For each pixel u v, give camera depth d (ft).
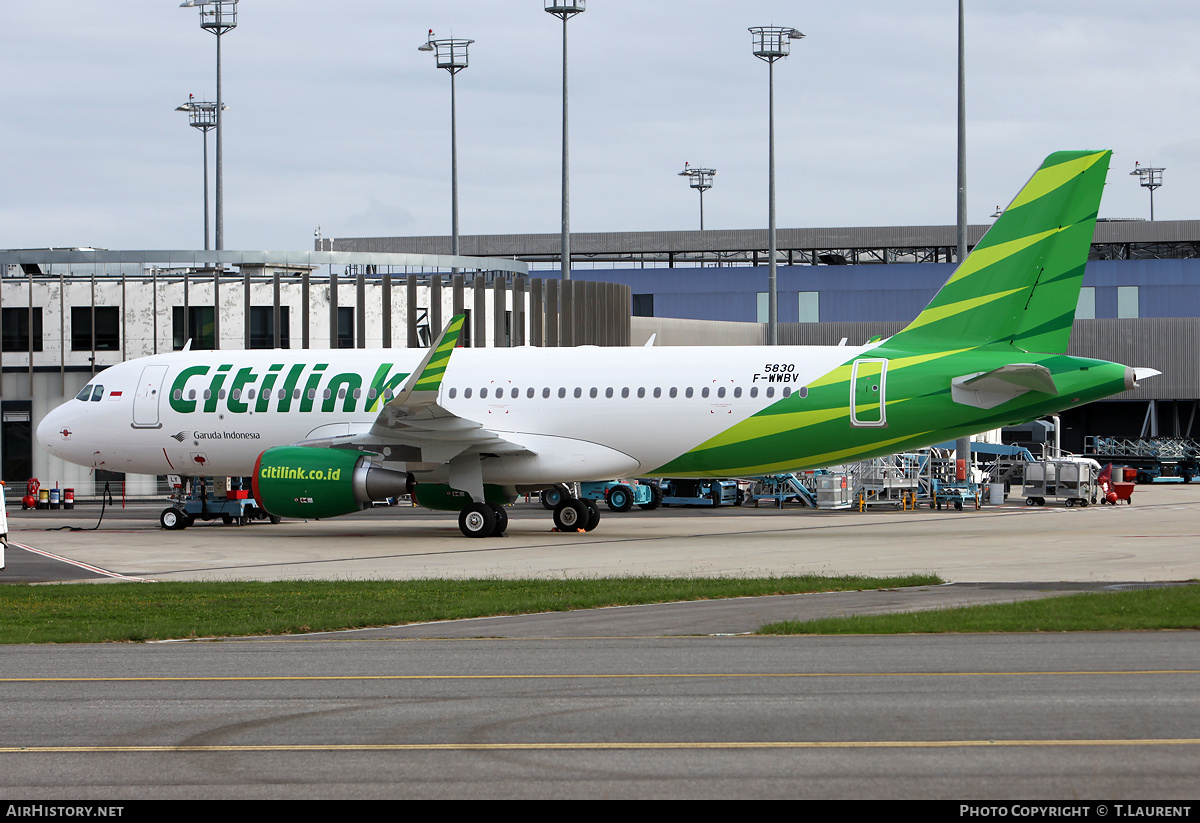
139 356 650.43
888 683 153.48
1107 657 171.01
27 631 208.23
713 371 400.67
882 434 387.34
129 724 135.74
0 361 654.12
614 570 303.68
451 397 417.69
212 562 337.72
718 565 312.91
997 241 384.06
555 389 410.93
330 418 428.15
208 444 441.68
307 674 165.89
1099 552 337.52
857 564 310.86
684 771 113.80
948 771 112.57
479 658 177.17
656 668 166.50
